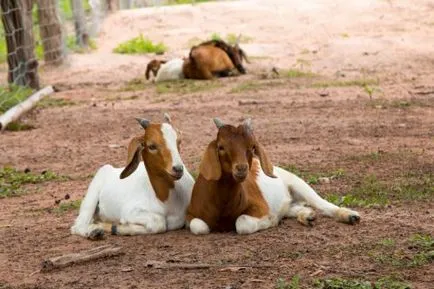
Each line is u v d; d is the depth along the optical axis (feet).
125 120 65.10
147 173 34.35
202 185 33.35
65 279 29.48
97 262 31.09
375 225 34.12
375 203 37.45
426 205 37.09
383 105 65.41
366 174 43.65
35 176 47.67
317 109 65.36
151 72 89.81
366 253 30.60
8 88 76.02
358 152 49.57
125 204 34.47
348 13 112.37
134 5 136.56
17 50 79.51
